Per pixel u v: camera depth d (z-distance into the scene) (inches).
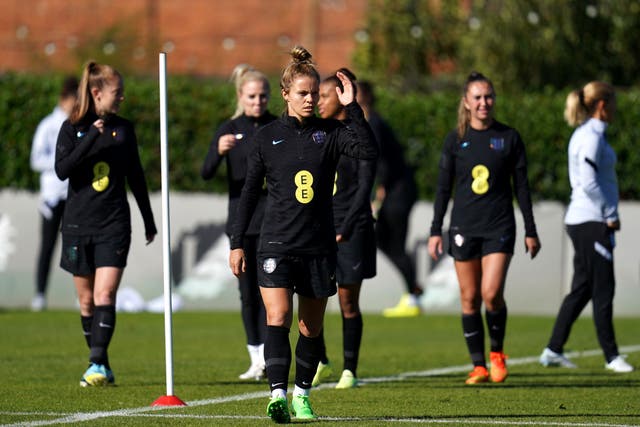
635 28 3031.5
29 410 1093.8
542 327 2107.5
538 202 2442.2
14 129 2475.4
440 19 3267.7
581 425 1002.7
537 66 3031.5
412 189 2282.2
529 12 3019.2
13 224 2373.3
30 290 2368.4
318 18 4409.5
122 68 3806.6
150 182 2500.0
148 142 2495.1
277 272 1003.9
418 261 2354.8
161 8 4409.5
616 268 2317.9
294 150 1002.1
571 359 1633.9
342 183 1318.9
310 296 1013.2
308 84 993.5
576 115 1472.7
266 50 4389.8
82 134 1266.0
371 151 986.1
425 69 3284.9
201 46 4389.8
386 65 3275.1
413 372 1472.7
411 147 2466.8
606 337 1492.4
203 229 2373.3
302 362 1043.3
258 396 1208.2
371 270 1320.1
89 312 1321.4
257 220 1355.8
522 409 1115.9
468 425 995.9
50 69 4023.1
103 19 4370.1
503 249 1316.4
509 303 2347.4
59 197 2210.9
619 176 2438.5
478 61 3085.6
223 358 1600.6
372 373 1461.6
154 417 1039.0
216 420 1018.7
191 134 2497.5
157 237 2368.4
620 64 3073.3
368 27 3292.3
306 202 998.4
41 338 1834.4
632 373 1457.9
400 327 2098.9
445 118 2455.7
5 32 4355.3
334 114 1277.1
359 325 1323.8
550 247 2331.4
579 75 3046.3
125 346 1752.0
